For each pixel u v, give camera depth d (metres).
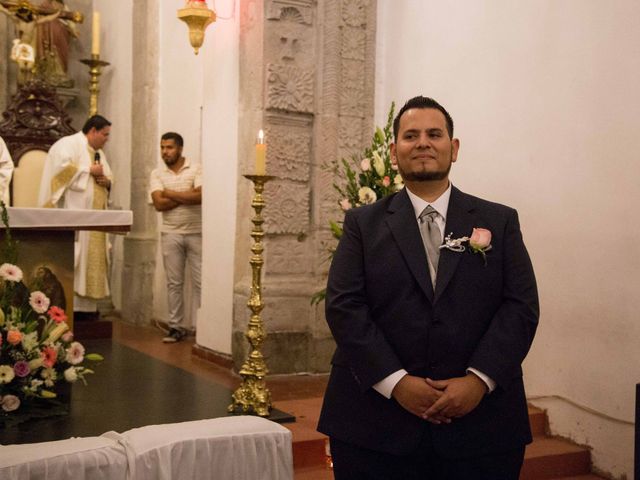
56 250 4.60
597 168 4.36
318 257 6.02
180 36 8.44
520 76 4.93
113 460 2.40
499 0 5.12
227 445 2.62
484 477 2.19
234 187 6.29
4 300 3.85
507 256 2.30
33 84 7.96
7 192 6.87
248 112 6.02
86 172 7.41
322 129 6.05
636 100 4.13
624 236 4.19
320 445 4.14
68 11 10.02
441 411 2.12
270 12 5.85
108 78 10.16
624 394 4.18
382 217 2.36
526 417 2.26
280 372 5.93
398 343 2.23
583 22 4.47
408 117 2.33
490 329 2.22
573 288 4.53
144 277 8.84
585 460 4.38
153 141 8.95
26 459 2.28
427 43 5.83
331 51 6.05
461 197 2.38
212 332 6.57
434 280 2.26
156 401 4.59
